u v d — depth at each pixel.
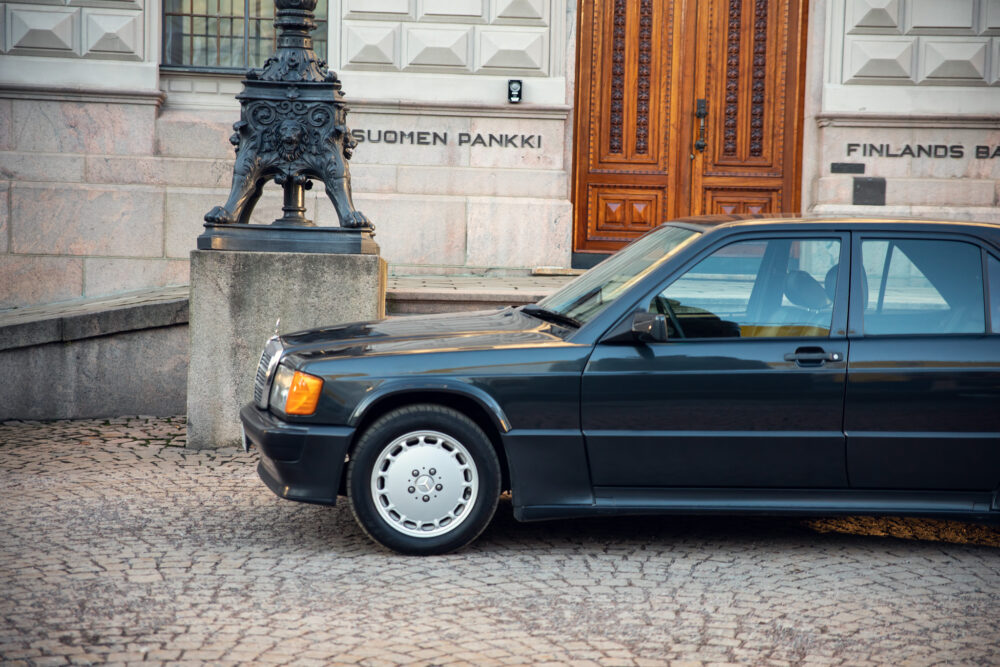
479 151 11.38
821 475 5.06
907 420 5.03
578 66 11.82
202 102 11.38
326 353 5.20
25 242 10.88
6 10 10.86
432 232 11.31
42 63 10.93
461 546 5.12
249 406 5.68
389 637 4.04
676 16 11.81
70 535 5.34
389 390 5.00
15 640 3.92
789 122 11.84
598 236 11.95
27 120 10.92
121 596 4.44
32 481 6.48
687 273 5.18
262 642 3.96
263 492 6.32
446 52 11.28
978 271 5.17
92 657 3.78
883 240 5.21
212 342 7.43
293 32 7.54
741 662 3.85
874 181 11.47
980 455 5.04
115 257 10.98
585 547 5.32
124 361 8.57
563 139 11.46
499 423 5.00
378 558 5.07
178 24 11.41
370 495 5.03
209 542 5.28
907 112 11.39
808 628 4.20
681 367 5.02
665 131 11.88
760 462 5.04
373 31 11.25
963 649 4.00
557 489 5.05
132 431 8.06
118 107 10.99
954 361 5.03
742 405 5.02
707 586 4.71
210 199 11.02
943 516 5.09
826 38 11.44
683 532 5.64
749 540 5.50
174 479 6.61
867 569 5.01
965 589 4.73
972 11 11.34
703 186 11.92
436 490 5.07
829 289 5.16
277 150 7.50
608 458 5.03
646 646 3.98
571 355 5.04
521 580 4.77
